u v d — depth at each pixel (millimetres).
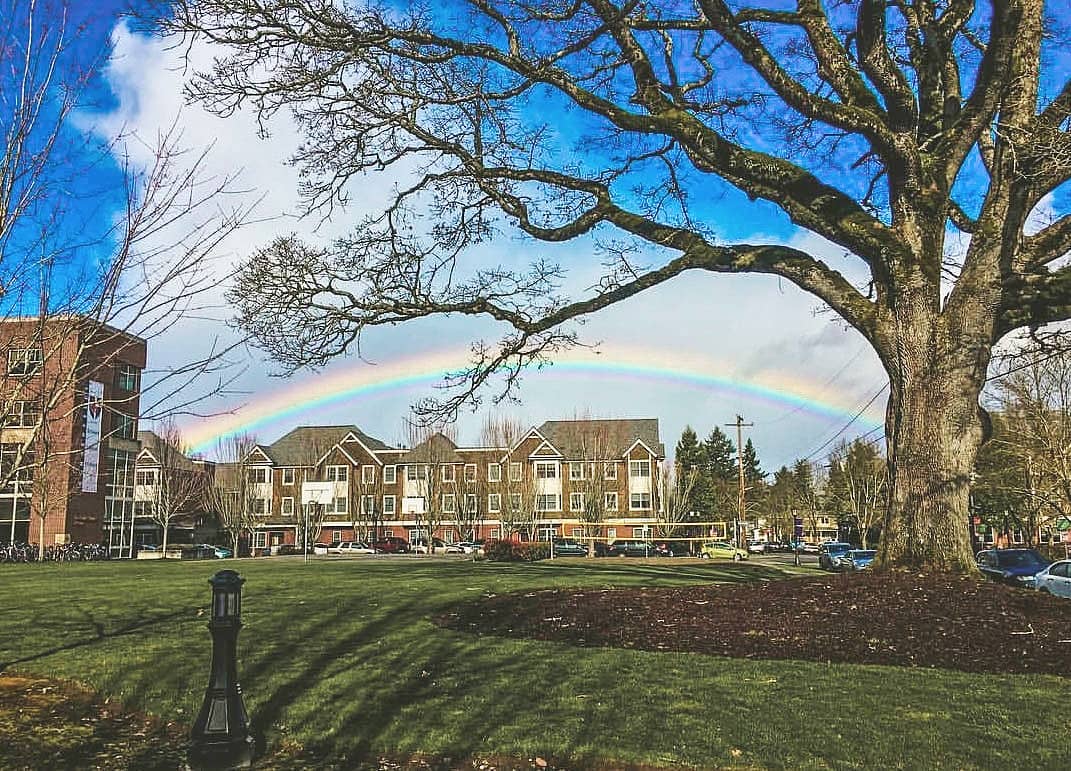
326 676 8977
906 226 13836
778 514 119688
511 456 82125
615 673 8969
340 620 13352
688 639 10633
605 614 12109
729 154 13992
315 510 82250
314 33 13070
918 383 13211
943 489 12828
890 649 9875
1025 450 38375
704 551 63469
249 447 85500
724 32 13109
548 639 11234
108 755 6629
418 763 6414
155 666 9484
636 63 14375
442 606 15102
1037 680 8656
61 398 5445
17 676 9258
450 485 83062
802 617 11125
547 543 46219
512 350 16297
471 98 14891
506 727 7055
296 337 15258
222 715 6418
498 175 15875
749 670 9094
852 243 13906
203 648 10641
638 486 82438
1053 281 13133
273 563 37531
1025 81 13711
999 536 65250
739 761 6219
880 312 13766
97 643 11133
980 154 15547
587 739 6715
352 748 6699
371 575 24719
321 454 87938
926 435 13023
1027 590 12047
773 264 14570
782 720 7176
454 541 83250
